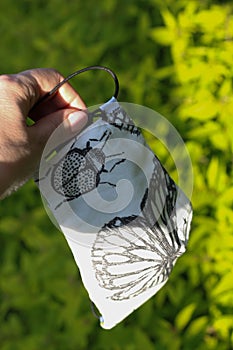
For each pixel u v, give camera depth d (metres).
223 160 1.08
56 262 1.16
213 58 1.09
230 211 1.02
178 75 1.12
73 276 1.14
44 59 1.33
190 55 1.13
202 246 1.06
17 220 1.23
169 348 1.06
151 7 1.36
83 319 1.12
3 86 0.66
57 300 1.18
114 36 1.30
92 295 0.73
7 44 1.42
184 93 1.12
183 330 1.11
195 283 1.06
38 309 1.18
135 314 1.11
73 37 1.34
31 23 1.43
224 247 1.03
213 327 1.06
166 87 1.22
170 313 1.12
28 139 0.65
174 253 0.73
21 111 0.66
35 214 1.22
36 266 1.17
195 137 1.09
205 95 1.07
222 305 1.04
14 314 1.21
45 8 1.50
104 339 1.11
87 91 1.24
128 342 1.10
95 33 1.34
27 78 0.68
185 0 1.25
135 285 0.72
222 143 1.04
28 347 1.14
